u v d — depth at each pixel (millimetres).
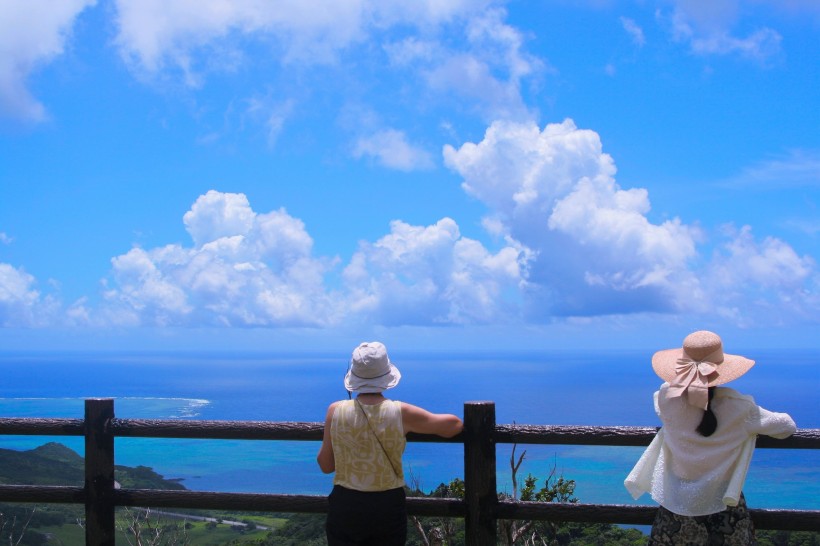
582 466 50969
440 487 6559
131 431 4273
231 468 60531
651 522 3746
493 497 3910
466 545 3924
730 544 3146
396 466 3459
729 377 3230
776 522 3615
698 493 3180
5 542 7543
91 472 4312
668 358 3496
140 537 6371
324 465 3588
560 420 133375
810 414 138750
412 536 6512
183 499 4215
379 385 3490
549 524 6785
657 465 3365
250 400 186625
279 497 4125
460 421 3650
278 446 77438
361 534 3379
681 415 3293
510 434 3900
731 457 3180
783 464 65875
